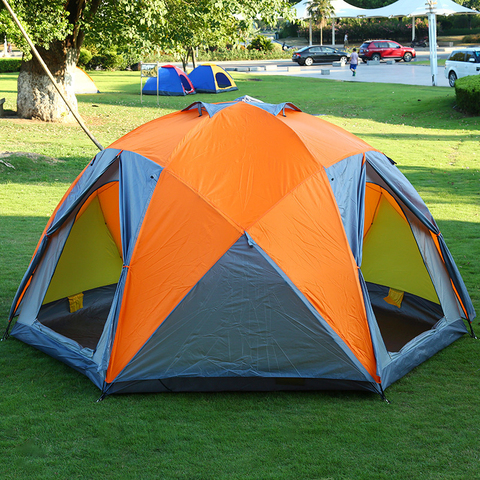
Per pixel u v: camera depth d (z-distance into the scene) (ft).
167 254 15.05
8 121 59.41
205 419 13.66
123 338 14.88
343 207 15.87
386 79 106.32
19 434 12.94
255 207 15.23
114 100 81.87
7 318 19.43
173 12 57.82
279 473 11.57
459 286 18.49
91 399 14.55
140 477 11.48
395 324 18.94
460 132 56.90
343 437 12.82
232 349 14.66
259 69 137.80
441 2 132.57
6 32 45.32
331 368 14.70
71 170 42.29
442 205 33.22
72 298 20.31
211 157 16.28
